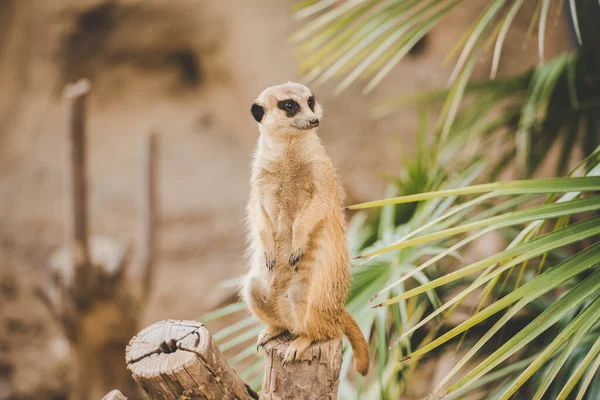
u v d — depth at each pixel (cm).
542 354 260
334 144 1007
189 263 998
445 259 493
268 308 338
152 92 1107
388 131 1002
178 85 1116
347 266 335
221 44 1073
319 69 438
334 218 336
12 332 963
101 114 1095
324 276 322
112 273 633
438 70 982
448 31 991
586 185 278
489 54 927
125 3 1063
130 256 699
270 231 344
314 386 300
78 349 654
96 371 659
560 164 468
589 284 269
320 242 329
